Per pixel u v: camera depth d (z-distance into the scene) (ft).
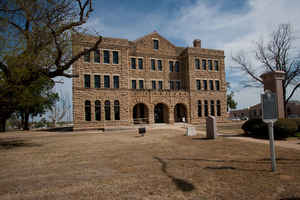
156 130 78.48
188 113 108.88
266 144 36.47
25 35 39.91
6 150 37.06
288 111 184.44
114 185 16.84
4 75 39.70
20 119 141.08
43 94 76.74
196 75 112.16
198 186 16.06
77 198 14.34
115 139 52.11
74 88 88.58
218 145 36.68
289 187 15.25
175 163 23.72
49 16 41.14
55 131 93.71
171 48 116.26
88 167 23.17
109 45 96.43
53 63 43.70
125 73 98.02
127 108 96.53
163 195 14.49
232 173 19.10
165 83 112.37
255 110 207.31
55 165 24.58
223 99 116.78
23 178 19.45
